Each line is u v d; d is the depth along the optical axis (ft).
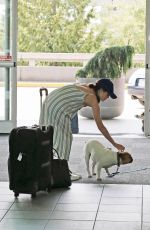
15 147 21.70
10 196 22.15
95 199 21.72
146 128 36.47
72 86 24.93
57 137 24.72
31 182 21.70
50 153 22.74
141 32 83.35
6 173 26.12
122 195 22.33
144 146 33.09
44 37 83.51
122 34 83.66
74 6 83.15
